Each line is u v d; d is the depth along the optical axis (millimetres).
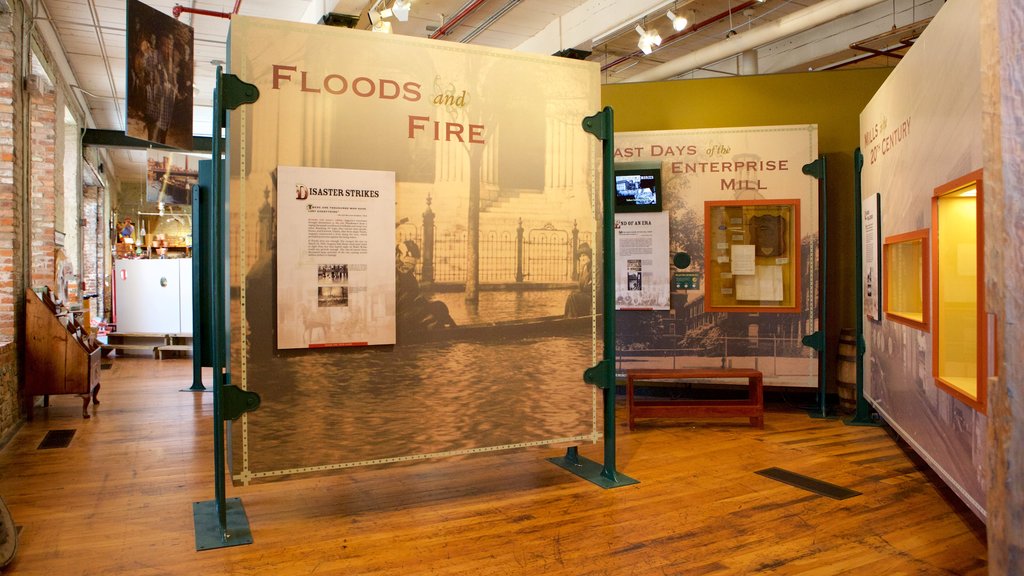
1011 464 856
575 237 4309
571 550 3242
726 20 10234
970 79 3273
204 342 7926
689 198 6750
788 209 6617
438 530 3521
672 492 4121
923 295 4125
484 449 4074
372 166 3787
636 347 6863
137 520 3686
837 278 7004
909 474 4457
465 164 4023
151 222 24281
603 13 8828
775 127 6590
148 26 6422
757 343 6637
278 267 3574
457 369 4012
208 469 4699
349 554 3215
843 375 6480
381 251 3809
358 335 3756
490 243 4086
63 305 7371
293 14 9172
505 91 4125
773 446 5250
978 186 3137
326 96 3682
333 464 3729
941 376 3816
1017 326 853
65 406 6973
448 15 9820
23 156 6797
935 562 3072
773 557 3143
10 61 6523
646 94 7379
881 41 9898
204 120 14992
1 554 3053
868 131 5711
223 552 3244
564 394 4285
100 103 13242
